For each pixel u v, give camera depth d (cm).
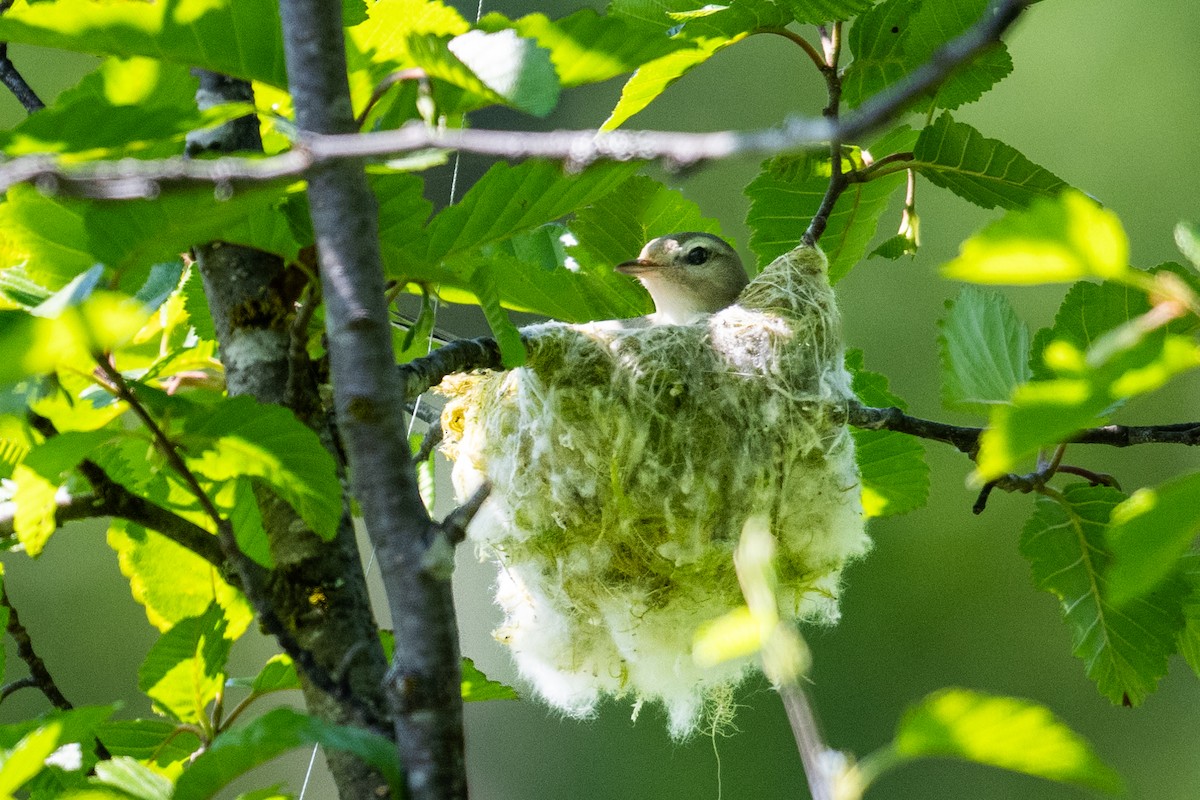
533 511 948
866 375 1028
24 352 371
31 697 1492
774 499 944
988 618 1645
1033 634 1630
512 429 964
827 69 816
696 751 1573
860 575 1675
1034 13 1850
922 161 856
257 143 652
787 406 948
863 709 1620
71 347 383
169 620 697
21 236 529
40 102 732
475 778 1566
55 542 1556
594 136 420
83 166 421
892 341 1725
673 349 956
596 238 1002
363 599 590
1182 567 804
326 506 551
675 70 750
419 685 463
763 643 410
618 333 965
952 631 1645
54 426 601
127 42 529
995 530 1680
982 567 1667
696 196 1780
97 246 508
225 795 1447
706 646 433
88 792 500
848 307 1745
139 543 692
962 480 1700
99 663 1512
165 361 709
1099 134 1788
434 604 470
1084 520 828
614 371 947
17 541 662
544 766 1564
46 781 603
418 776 456
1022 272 312
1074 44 1825
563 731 1575
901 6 816
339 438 607
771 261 1002
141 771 550
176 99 517
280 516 593
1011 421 318
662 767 1567
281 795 503
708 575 946
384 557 476
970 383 631
